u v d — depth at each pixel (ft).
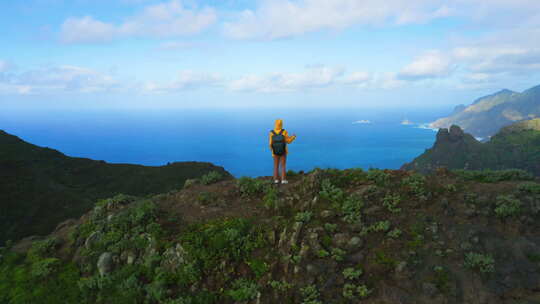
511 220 24.61
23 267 30.71
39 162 252.83
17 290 27.86
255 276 24.13
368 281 22.33
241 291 22.89
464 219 25.89
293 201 30.76
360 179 33.47
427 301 20.51
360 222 26.40
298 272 23.31
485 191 28.27
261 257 25.32
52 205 197.36
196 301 23.08
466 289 20.90
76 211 195.21
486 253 22.79
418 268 22.52
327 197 30.22
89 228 33.63
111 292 25.53
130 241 29.53
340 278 22.61
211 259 25.53
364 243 24.95
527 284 20.57
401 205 28.50
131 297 24.23
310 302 21.22
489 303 19.97
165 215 32.37
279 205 30.19
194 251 26.11
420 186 30.35
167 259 26.48
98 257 29.19
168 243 27.73
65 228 38.24
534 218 24.48
